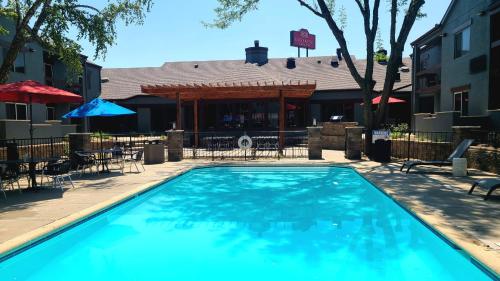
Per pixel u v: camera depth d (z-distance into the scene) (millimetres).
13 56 12617
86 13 13461
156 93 18938
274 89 17906
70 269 4781
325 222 6707
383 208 7680
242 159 14664
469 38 17469
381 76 29734
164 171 11758
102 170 11500
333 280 4359
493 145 10750
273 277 4469
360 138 14211
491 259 4039
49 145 15055
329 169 12570
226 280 4414
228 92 19219
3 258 4586
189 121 26609
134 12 13930
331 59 31969
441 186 8562
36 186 8641
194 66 32906
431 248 5316
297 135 23234
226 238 5891
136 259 5078
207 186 10383
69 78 16234
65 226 5730
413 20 14305
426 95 25172
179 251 5352
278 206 7969
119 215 7348
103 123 30703
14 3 13289
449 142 12391
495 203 6828
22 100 9633
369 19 14969
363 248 5359
